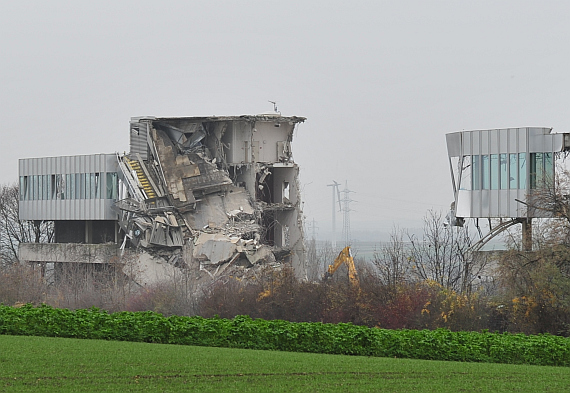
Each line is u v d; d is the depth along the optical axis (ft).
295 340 588.50
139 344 568.00
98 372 446.60
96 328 607.37
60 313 621.31
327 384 439.63
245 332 592.60
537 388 447.42
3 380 420.77
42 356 488.02
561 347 575.38
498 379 474.90
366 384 442.91
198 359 499.51
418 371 493.36
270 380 444.96
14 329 612.70
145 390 408.67
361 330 587.68
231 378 446.19
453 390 435.53
